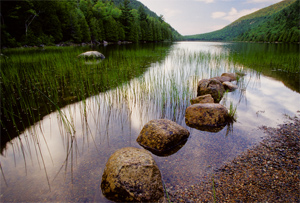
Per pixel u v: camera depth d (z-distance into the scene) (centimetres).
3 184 218
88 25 3862
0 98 477
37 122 373
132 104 473
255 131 339
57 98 505
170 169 242
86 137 322
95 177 229
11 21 2592
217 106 379
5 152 280
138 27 5528
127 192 191
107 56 1412
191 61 1160
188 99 519
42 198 199
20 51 1692
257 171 235
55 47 2452
